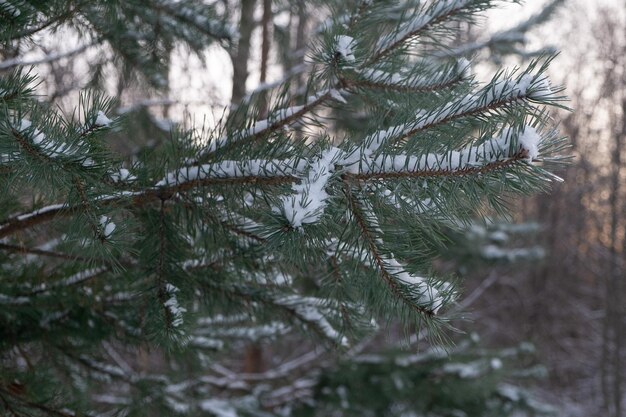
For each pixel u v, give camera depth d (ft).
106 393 8.56
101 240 3.65
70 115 3.62
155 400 6.66
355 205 3.47
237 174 3.82
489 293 40.40
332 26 3.95
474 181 3.27
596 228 41.50
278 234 3.21
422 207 3.40
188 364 7.39
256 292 4.99
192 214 4.17
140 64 6.88
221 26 6.74
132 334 5.57
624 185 37.47
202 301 4.86
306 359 15.80
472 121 3.42
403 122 3.58
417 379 13.58
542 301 40.42
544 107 3.27
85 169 3.45
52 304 5.25
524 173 3.18
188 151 4.04
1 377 5.05
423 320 3.46
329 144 3.63
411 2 4.22
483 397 14.23
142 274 4.45
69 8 4.66
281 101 4.03
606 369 37.47
